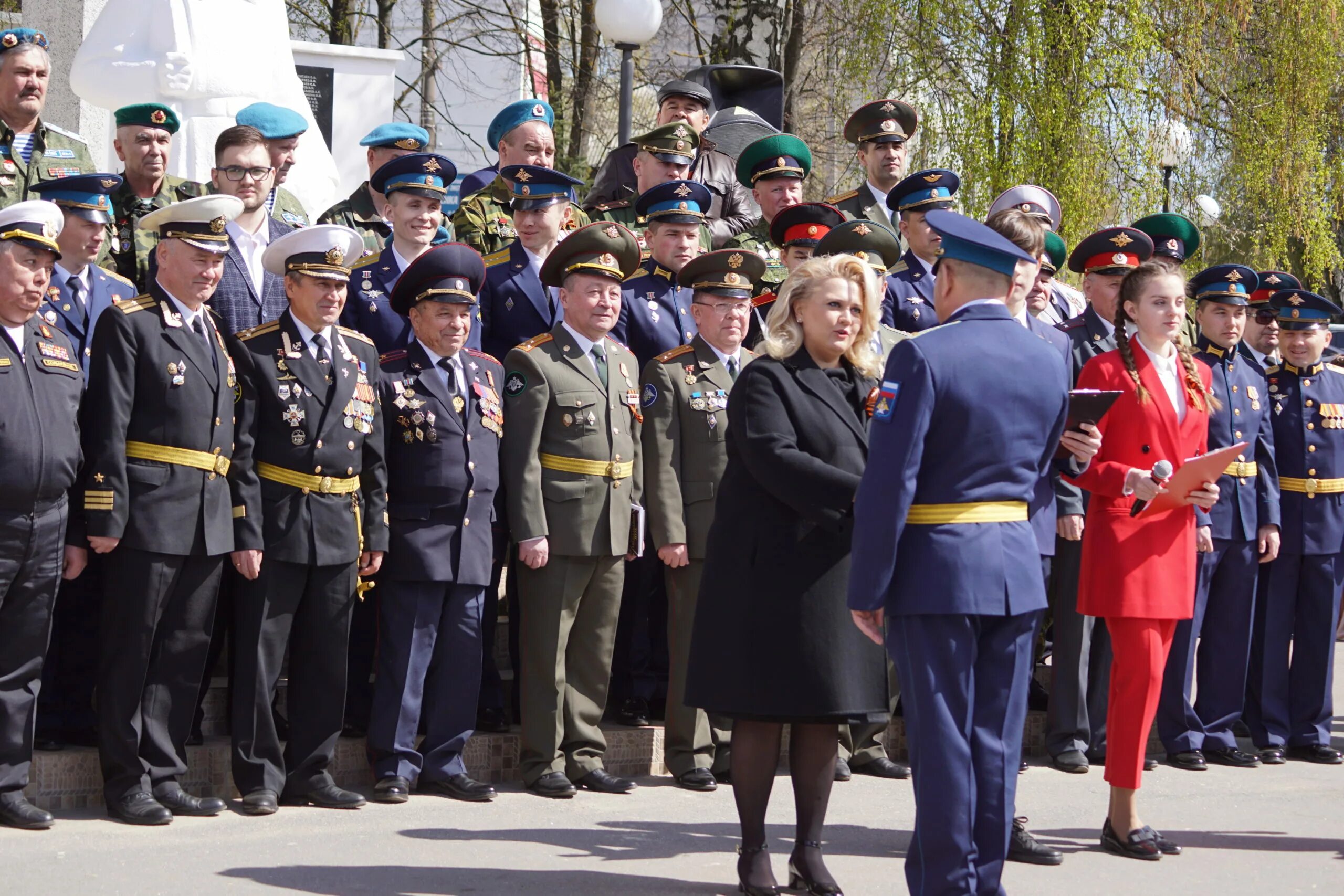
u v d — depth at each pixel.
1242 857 6.96
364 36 26.20
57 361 6.70
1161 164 18.28
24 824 6.59
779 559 5.93
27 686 6.69
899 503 5.21
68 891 5.75
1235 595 9.38
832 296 6.07
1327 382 9.77
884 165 10.27
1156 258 9.20
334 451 7.21
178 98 11.81
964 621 5.29
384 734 7.53
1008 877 6.51
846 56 19.95
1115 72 17.61
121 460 6.73
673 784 8.18
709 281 8.14
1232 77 20.05
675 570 8.10
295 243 7.19
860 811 7.64
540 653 7.86
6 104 8.74
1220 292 9.27
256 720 7.15
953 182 9.16
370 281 8.39
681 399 8.09
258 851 6.44
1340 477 9.66
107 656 6.83
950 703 5.30
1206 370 7.46
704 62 22.69
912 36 18.75
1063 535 8.64
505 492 8.03
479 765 8.08
